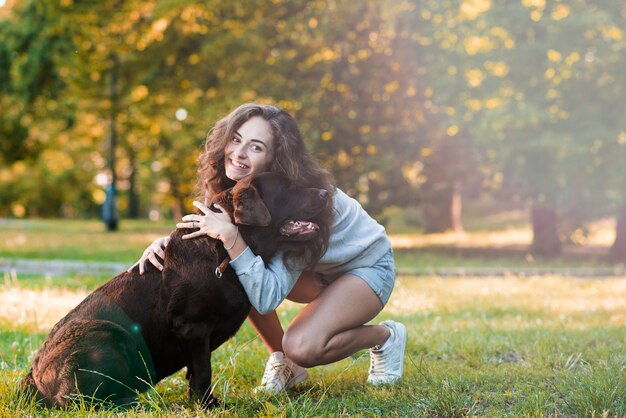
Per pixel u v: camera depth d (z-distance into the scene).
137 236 18.77
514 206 16.58
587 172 14.36
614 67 14.16
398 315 6.34
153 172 33.22
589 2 14.67
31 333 4.93
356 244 3.47
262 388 3.55
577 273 11.48
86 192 40.97
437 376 3.79
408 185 15.28
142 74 17.05
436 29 14.69
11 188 41.22
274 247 3.19
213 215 3.09
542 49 14.09
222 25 15.88
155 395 3.23
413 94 15.16
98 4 16.09
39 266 10.39
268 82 15.21
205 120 14.93
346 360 4.44
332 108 14.98
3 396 3.07
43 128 23.83
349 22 14.85
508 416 3.06
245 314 3.23
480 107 14.62
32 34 16.91
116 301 3.14
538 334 5.16
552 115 14.40
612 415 3.04
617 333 5.45
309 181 3.39
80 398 2.88
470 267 12.15
